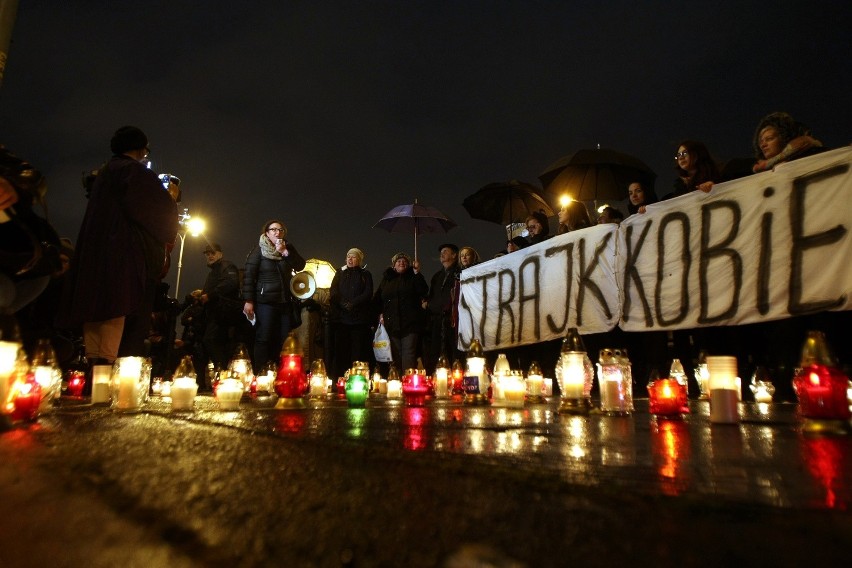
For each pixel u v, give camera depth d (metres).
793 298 5.05
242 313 9.74
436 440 1.91
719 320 5.57
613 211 7.20
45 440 1.94
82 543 0.88
